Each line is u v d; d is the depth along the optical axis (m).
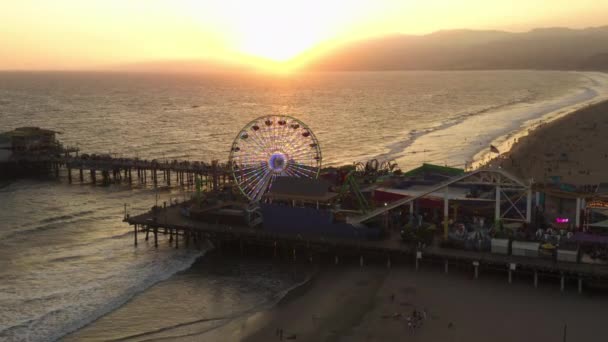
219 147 177.50
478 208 79.44
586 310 57.50
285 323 56.72
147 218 84.62
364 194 87.50
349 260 73.75
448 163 139.75
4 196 115.44
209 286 66.88
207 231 78.94
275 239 75.19
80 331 55.69
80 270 72.38
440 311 57.59
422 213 81.88
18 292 65.19
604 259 64.19
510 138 177.00
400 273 67.94
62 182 131.00
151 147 176.75
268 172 94.94
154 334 54.97
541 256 65.62
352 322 56.09
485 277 66.06
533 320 55.41
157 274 70.62
